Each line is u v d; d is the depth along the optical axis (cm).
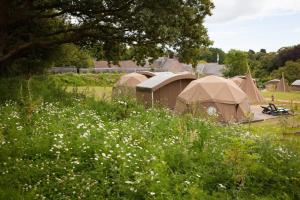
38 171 690
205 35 1853
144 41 1817
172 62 9675
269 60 9112
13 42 1927
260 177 762
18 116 1088
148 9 1545
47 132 931
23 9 1725
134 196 636
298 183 773
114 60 2172
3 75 1992
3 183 628
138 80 3002
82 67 6719
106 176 691
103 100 1462
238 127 1248
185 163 785
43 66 2375
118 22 1767
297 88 6531
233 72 6944
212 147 888
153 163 740
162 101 2297
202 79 2183
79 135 898
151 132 1039
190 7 1725
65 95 1556
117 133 962
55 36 2047
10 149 782
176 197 641
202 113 1391
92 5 1683
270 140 959
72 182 652
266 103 3416
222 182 724
